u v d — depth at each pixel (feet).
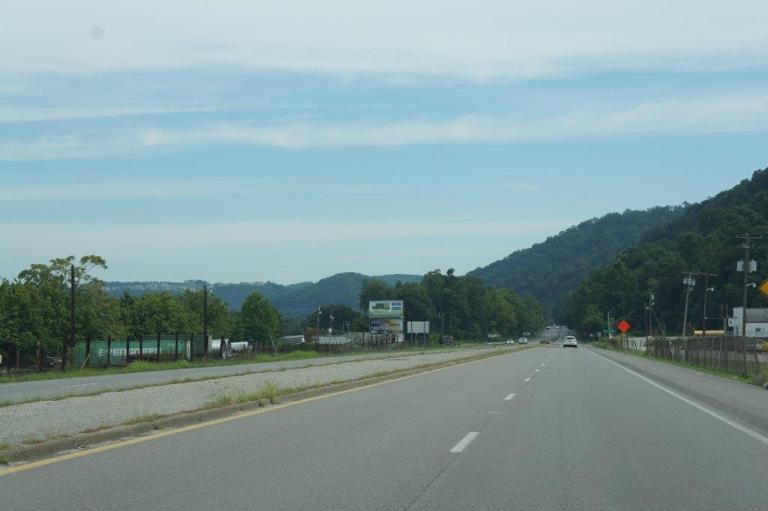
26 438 42.70
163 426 51.60
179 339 237.04
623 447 44.62
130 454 40.83
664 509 29.37
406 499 30.78
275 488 32.55
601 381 106.22
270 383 80.48
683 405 70.95
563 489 32.86
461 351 289.53
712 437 49.16
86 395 74.64
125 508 28.81
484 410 65.00
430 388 90.94
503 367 150.10
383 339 418.92
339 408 65.82
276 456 40.47
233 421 55.77
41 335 230.48
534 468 37.70
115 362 208.85
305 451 42.19
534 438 48.03
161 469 36.60
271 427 52.42
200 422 55.01
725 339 127.65
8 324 223.92
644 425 55.26
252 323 424.46
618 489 32.91
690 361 164.76
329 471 36.42
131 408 60.08
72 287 208.23
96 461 38.65
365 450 42.70
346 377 103.60
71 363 207.21
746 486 33.65
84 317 243.81
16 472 35.65
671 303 470.80
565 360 192.75
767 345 206.18
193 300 368.89
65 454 40.68
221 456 40.34
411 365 143.43
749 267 214.07
